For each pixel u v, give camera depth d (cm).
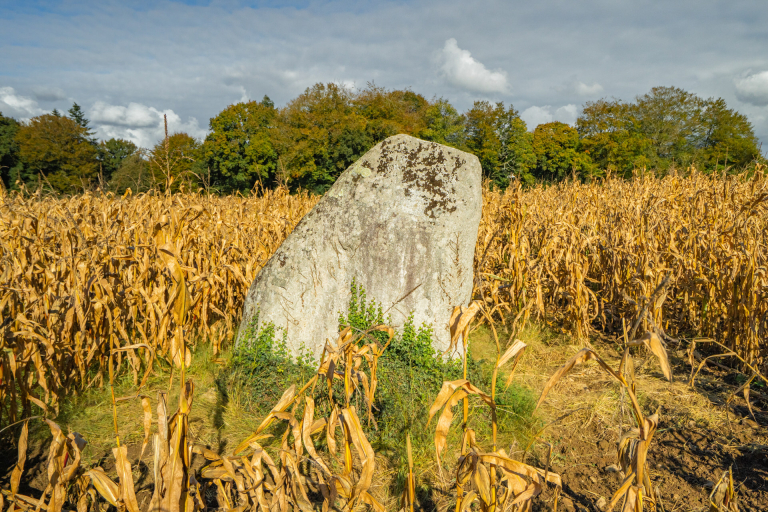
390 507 270
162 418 165
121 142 5091
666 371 137
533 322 574
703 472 302
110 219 498
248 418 362
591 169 4594
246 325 445
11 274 351
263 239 607
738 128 4172
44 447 315
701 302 505
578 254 546
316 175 4209
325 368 212
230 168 4059
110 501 172
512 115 4441
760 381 411
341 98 4556
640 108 4788
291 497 210
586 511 265
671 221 605
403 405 348
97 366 421
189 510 180
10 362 292
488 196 830
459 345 416
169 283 432
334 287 429
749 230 509
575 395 408
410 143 434
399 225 422
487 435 338
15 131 3997
